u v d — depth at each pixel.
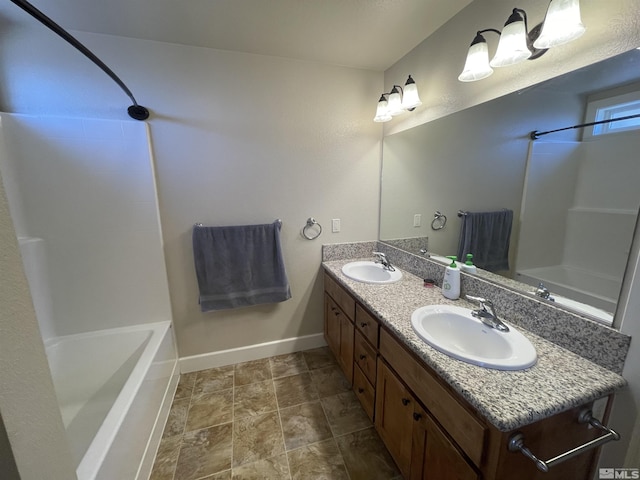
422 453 1.05
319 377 2.02
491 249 1.33
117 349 1.76
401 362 1.17
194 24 1.48
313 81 1.95
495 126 1.27
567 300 1.01
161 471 1.36
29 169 1.56
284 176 2.01
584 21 0.91
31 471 0.52
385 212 2.22
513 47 1.00
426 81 1.67
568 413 0.80
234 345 2.16
